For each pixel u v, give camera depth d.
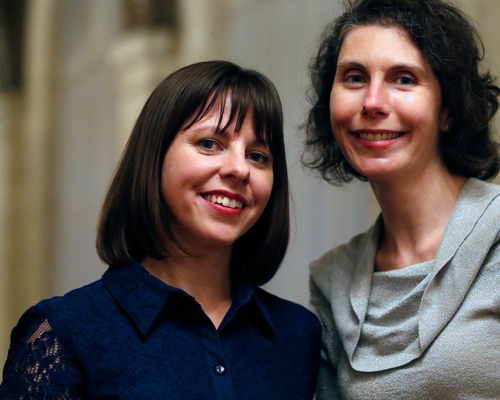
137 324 1.60
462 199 1.86
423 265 1.81
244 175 1.67
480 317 1.67
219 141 1.70
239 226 1.72
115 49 5.66
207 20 4.76
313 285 2.15
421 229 1.89
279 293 3.75
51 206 6.17
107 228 1.76
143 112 1.75
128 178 1.74
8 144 6.53
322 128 2.14
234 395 1.61
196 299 1.78
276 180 1.86
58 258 6.07
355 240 2.11
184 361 1.59
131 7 5.57
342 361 1.91
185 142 1.69
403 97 1.81
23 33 6.74
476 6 2.69
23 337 1.60
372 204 3.34
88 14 6.01
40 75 6.36
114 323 1.61
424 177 1.87
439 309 1.71
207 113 1.69
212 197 1.69
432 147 1.87
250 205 1.74
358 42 1.86
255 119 1.72
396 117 1.81
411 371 1.70
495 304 1.66
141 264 1.81
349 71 1.89
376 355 1.81
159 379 1.54
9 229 6.33
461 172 1.96
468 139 1.91
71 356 1.54
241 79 1.74
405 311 1.80
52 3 6.35
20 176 6.46
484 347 1.64
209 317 1.76
